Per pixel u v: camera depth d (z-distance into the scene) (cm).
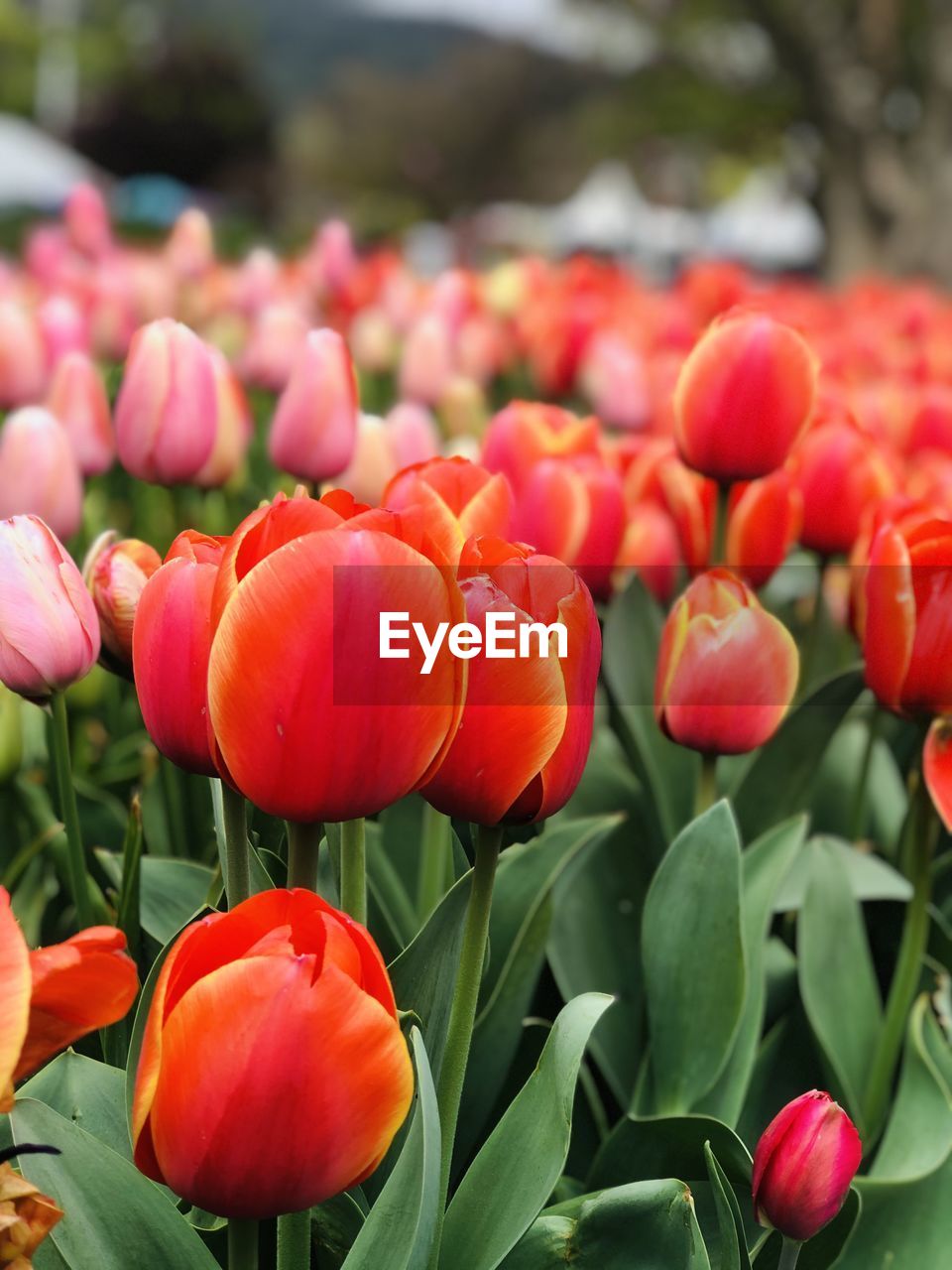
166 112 1195
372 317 175
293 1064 43
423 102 1823
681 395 79
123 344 151
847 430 89
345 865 55
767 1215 54
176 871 67
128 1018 64
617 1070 73
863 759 85
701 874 66
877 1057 73
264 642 46
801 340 77
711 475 80
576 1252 55
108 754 91
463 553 52
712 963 65
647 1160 65
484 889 53
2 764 79
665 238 1392
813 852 76
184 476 87
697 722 67
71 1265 50
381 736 47
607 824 72
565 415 91
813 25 752
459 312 162
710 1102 68
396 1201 49
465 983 53
